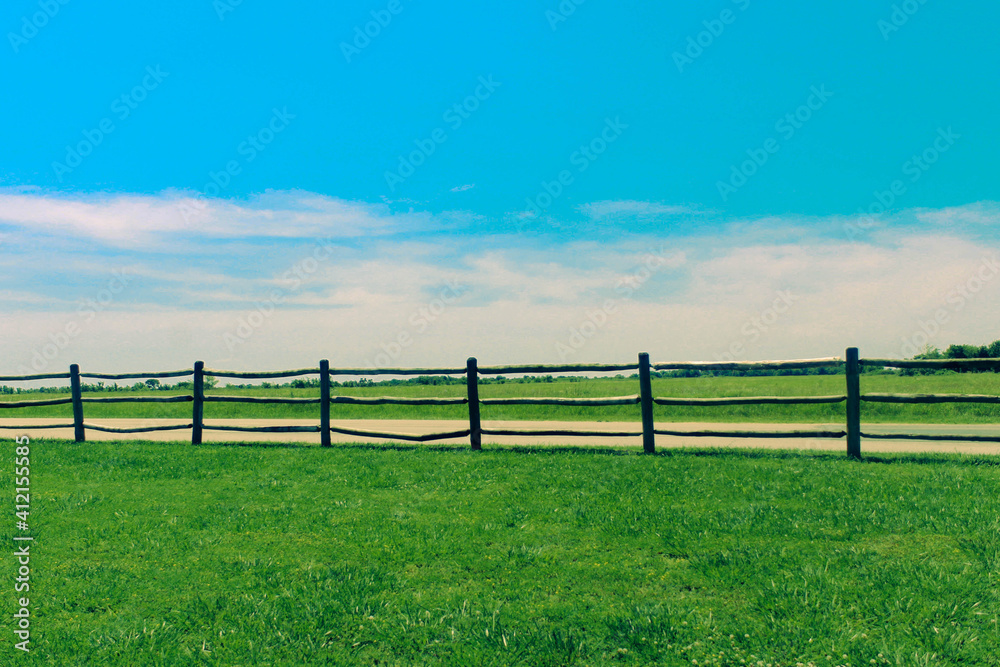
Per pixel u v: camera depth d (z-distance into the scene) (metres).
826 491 6.88
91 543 5.62
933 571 4.54
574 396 22.50
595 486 7.36
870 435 9.30
